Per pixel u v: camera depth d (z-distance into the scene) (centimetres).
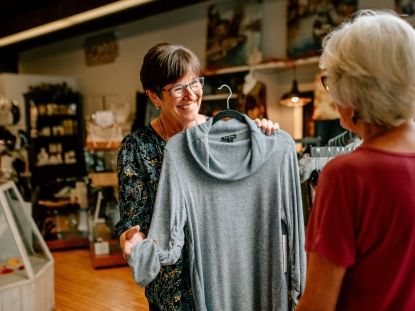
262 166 160
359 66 99
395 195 97
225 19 560
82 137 729
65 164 702
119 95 716
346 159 103
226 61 555
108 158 550
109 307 404
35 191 651
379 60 97
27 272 338
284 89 523
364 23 102
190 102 174
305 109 500
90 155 552
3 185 353
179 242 150
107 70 729
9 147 666
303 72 503
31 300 337
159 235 149
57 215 632
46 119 696
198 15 601
